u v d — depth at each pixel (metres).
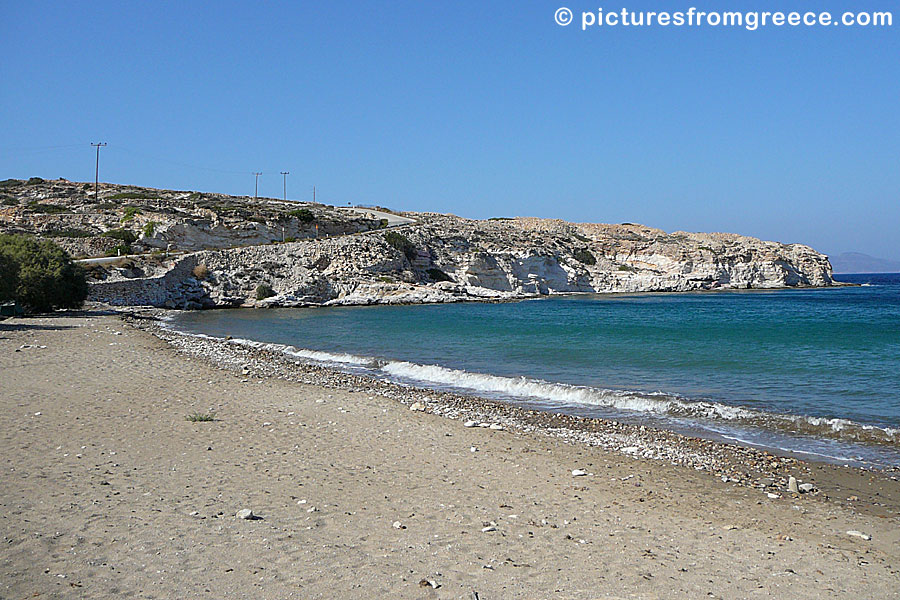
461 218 171.50
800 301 97.00
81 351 28.20
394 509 9.73
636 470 12.83
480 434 15.55
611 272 131.75
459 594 6.79
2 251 48.00
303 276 85.50
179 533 8.19
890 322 54.53
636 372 26.69
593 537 8.94
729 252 145.50
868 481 12.38
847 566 8.20
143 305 66.81
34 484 10.03
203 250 88.19
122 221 89.19
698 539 9.08
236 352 31.69
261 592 6.64
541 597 6.85
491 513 9.78
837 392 21.97
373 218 127.69
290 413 17.12
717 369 27.20
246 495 10.03
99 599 6.36
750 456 14.05
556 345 36.81
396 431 15.47
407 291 88.44
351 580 7.02
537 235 139.88
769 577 7.76
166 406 17.34
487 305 85.25
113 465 11.40
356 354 33.38
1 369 22.62
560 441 15.16
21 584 6.57
